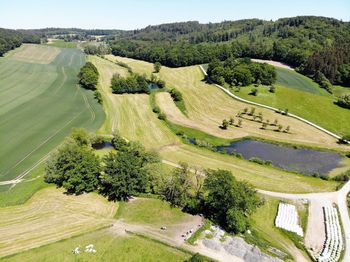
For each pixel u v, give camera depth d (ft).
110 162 213.66
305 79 597.11
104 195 218.79
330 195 241.96
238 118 406.82
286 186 253.65
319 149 333.21
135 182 211.61
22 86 490.08
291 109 438.81
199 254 157.48
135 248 167.84
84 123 360.28
